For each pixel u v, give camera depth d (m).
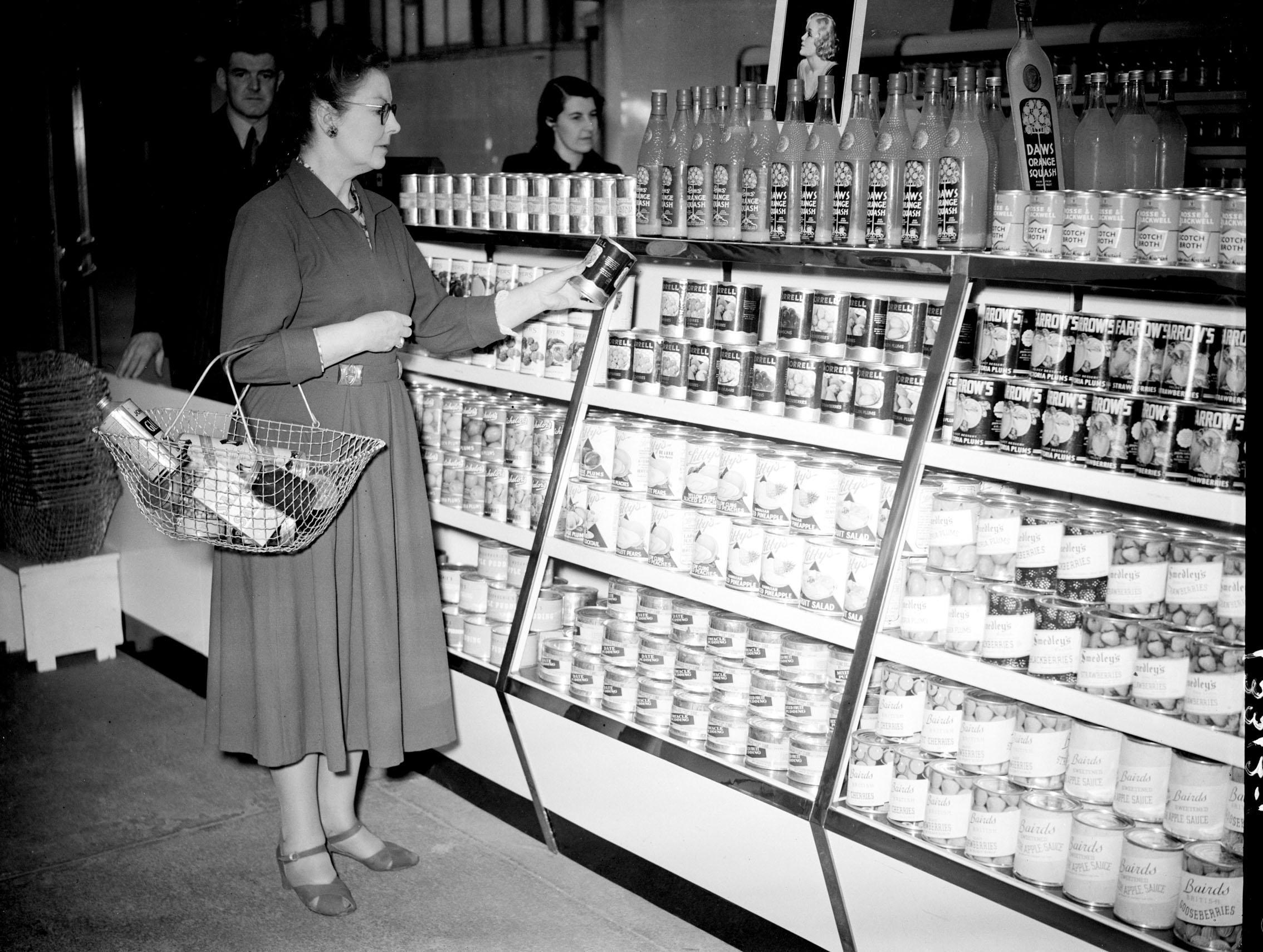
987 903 2.03
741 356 2.43
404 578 2.70
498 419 2.99
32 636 4.14
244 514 2.30
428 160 3.76
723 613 2.57
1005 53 2.71
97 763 3.44
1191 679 1.89
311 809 2.71
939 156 2.16
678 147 2.50
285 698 2.57
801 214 2.35
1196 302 2.21
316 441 2.51
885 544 2.16
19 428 4.18
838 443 2.26
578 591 3.03
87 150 4.64
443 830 3.03
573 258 3.19
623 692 2.71
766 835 2.37
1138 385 1.94
